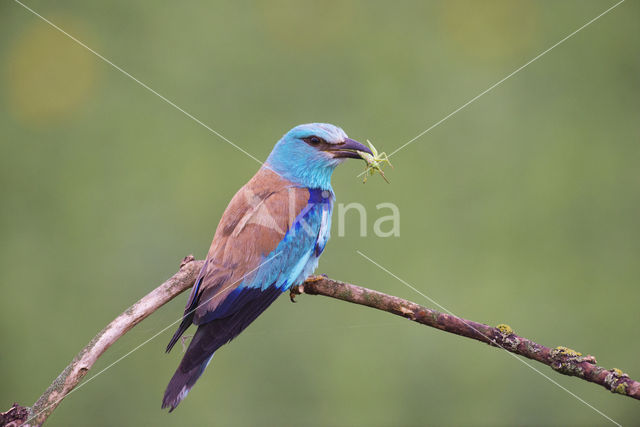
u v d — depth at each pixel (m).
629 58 14.16
